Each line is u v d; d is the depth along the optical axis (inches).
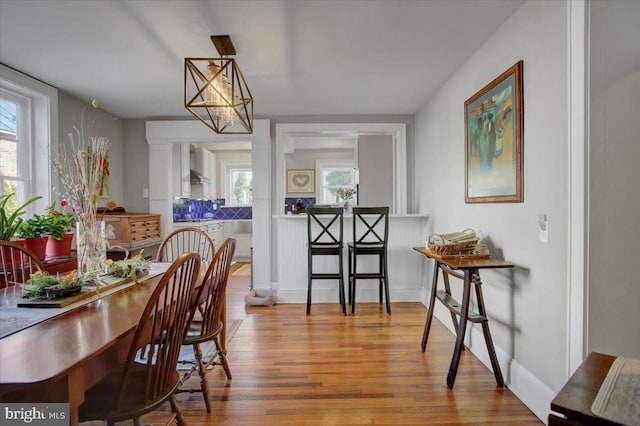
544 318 70.9
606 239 59.7
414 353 101.4
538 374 72.7
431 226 142.9
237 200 294.5
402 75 118.6
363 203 188.5
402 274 157.5
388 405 75.4
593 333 60.0
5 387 32.2
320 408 74.4
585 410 28.3
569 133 62.6
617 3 58.9
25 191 117.9
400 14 80.7
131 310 54.7
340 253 138.9
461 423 69.3
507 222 85.0
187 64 83.9
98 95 135.6
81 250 74.2
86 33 87.7
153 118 169.8
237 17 80.8
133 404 48.4
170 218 173.0
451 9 79.2
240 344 108.4
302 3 75.4
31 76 115.0
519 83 78.5
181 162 221.0
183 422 57.8
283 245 156.6
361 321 129.8
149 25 84.0
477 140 99.3
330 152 286.5
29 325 47.5
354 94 137.6
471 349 102.5
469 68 105.7
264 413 72.8
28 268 92.8
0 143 110.9
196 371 89.4
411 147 167.6
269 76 118.0
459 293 112.7
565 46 64.2
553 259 68.2
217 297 75.9
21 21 81.6
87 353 38.4
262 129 166.2
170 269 47.3
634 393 30.4
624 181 59.7
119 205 167.8
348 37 91.4
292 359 97.7
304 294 156.6
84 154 74.7
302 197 286.0
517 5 78.0
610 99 59.2
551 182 68.7
